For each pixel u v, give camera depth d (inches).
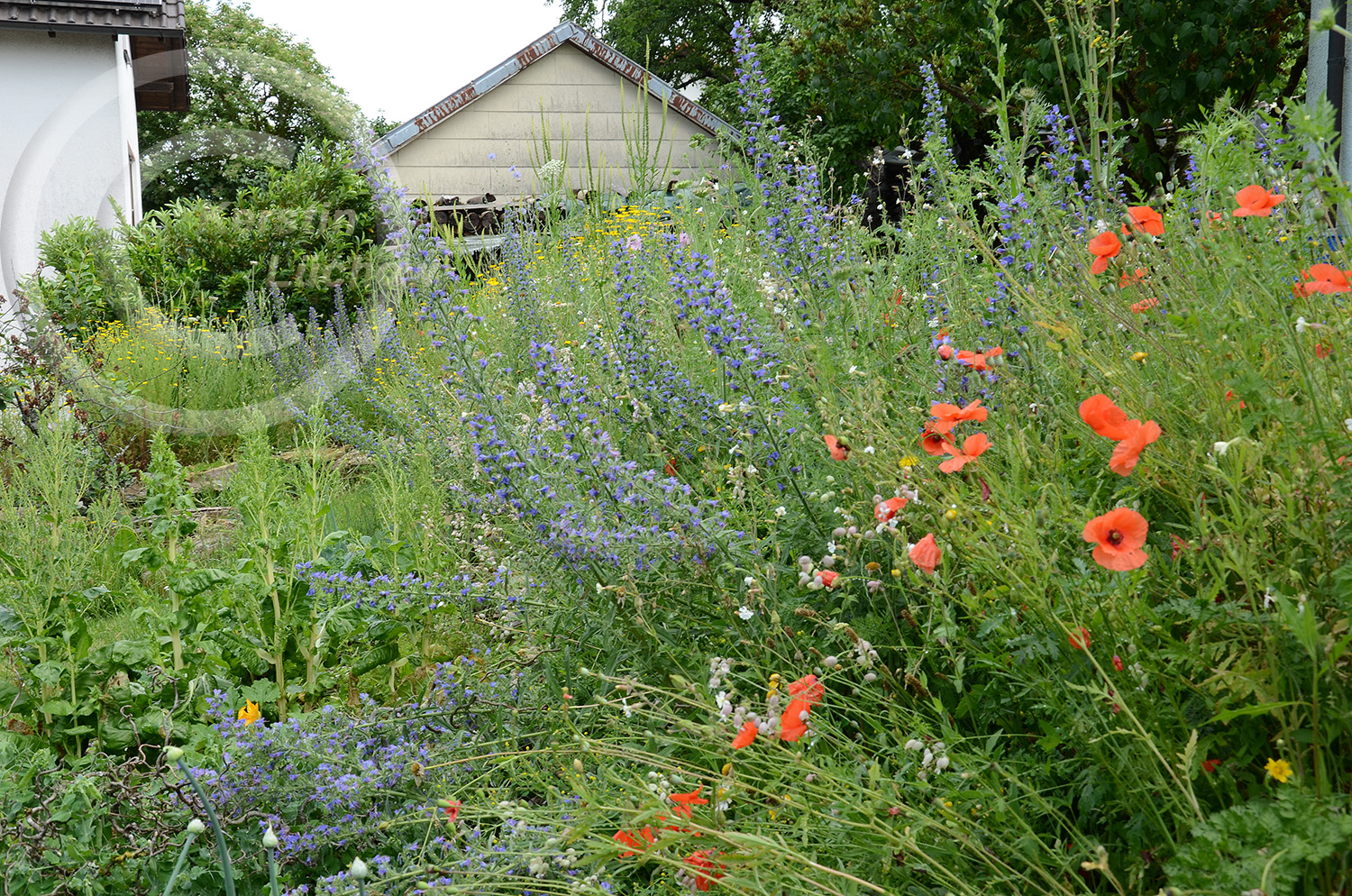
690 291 118.0
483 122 905.5
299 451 241.1
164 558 164.2
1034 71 327.6
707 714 91.4
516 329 176.2
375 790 105.9
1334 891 55.8
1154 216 100.3
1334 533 63.9
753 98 148.3
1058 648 73.5
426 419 183.8
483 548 132.6
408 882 91.9
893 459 91.1
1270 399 65.7
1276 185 97.3
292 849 102.6
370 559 153.1
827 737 81.9
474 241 324.8
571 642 113.0
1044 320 100.3
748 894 67.7
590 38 890.7
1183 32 291.0
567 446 115.4
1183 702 72.7
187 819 104.0
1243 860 55.2
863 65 481.4
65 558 153.0
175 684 126.2
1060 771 74.4
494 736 113.0
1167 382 85.1
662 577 105.0
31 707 132.0
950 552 81.6
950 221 133.7
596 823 77.7
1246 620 63.8
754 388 114.4
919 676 86.2
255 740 109.6
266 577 153.1
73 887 99.7
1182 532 80.7
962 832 67.9
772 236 140.6
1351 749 61.8
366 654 141.2
